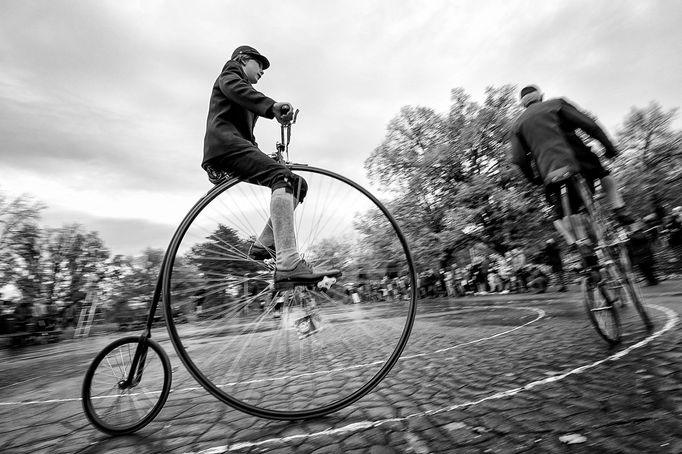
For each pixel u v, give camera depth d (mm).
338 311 2156
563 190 2846
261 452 1514
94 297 17484
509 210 17688
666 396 1548
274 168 1890
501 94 22562
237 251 2053
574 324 3869
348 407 1965
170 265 1813
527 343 3174
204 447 1646
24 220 24188
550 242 11531
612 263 2656
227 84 1952
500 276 15039
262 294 2094
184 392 2615
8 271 23359
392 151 23391
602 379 1887
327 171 2023
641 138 18594
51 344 14664
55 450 1861
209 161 1969
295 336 2262
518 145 3174
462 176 22406
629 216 2969
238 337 2055
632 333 2928
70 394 3451
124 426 2002
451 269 17391
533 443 1304
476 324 5082
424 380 2348
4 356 10820
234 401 1792
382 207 1979
